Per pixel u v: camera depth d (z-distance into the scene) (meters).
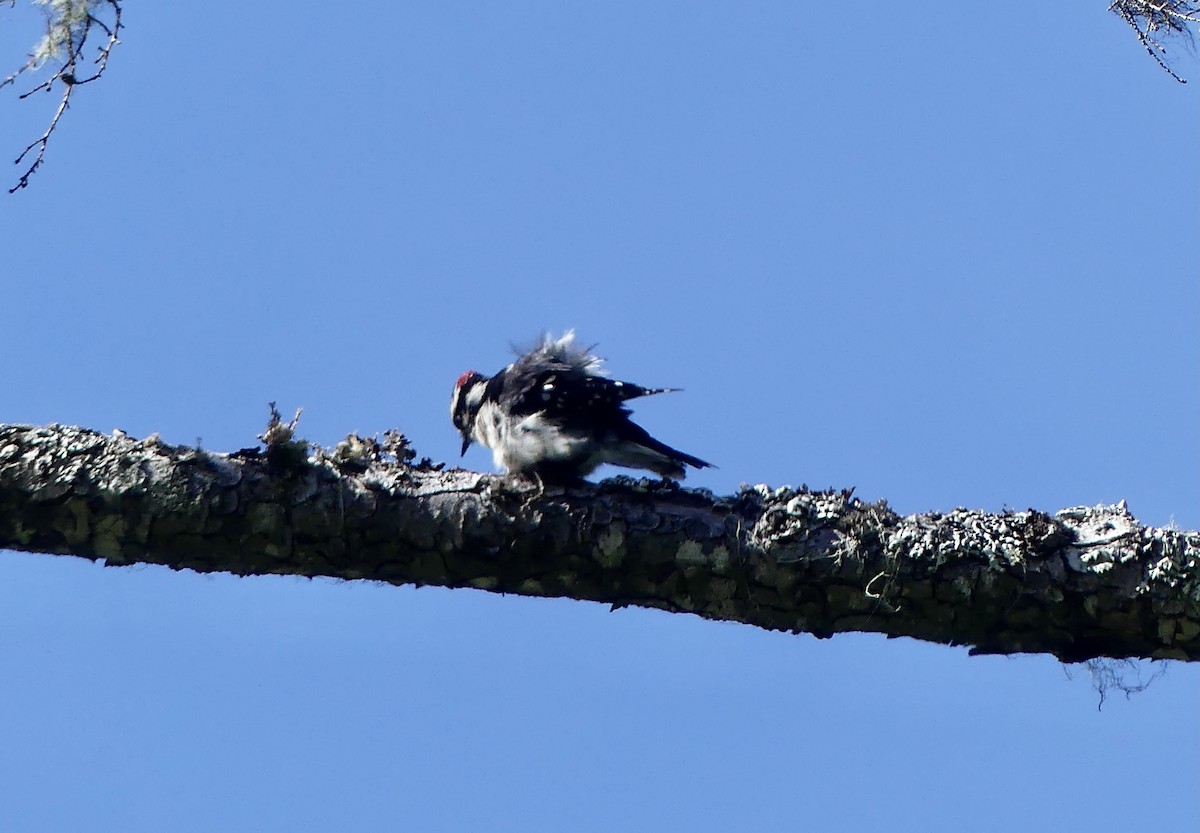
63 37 8.84
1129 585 8.45
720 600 8.85
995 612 8.59
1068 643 8.65
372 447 9.21
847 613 8.74
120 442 8.61
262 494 8.59
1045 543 8.56
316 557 8.77
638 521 8.80
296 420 8.73
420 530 8.76
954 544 8.57
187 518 8.48
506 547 8.80
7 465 8.40
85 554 8.60
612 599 9.00
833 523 8.73
